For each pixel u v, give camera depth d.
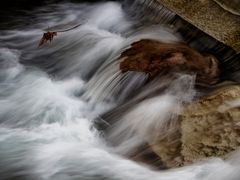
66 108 6.23
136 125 5.52
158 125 5.38
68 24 8.62
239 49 6.23
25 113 6.14
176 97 5.68
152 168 5.06
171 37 7.10
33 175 5.08
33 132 5.73
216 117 5.29
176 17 7.28
